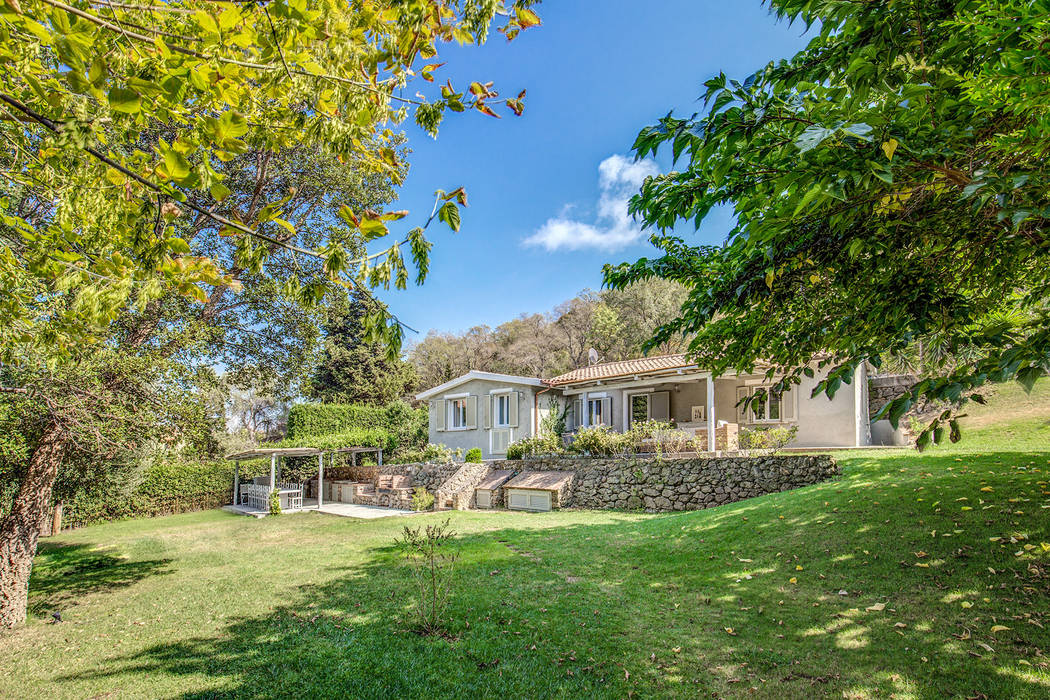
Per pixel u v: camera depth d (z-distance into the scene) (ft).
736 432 49.39
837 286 10.97
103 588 28.27
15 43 6.12
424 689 14.47
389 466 67.10
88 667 17.56
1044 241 7.41
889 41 7.34
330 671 15.81
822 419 49.75
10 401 21.54
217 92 6.03
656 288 113.39
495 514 46.37
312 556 32.68
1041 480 23.93
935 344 9.46
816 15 8.04
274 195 33.17
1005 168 6.56
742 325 13.87
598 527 35.63
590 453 52.54
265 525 48.24
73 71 5.34
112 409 23.04
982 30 5.41
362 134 7.48
